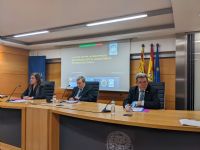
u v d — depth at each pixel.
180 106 4.44
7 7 3.40
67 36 5.45
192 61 4.38
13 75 6.36
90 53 5.68
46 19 4.03
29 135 2.49
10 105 2.71
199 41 4.35
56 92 6.23
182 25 3.83
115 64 5.30
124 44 5.20
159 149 1.78
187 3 2.79
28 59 6.82
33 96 4.14
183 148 1.70
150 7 3.34
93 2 3.18
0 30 4.89
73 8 3.43
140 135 1.87
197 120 1.83
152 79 4.70
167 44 4.77
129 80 5.11
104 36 5.04
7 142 2.83
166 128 1.62
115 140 1.99
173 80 4.71
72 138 2.31
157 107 2.75
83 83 4.22
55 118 2.39
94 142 2.13
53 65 6.54
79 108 2.53
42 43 6.03
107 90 5.38
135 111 2.34
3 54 6.11
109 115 2.05
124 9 3.45
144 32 4.50
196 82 4.36
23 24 4.37
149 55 4.96
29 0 3.11
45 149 2.34
